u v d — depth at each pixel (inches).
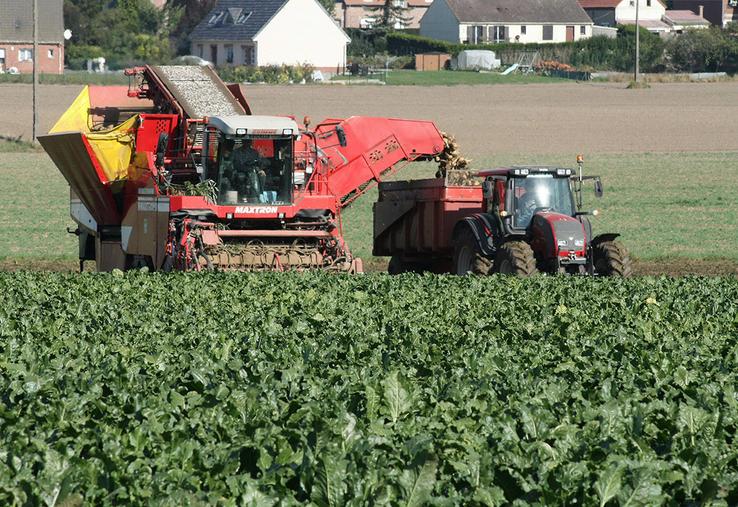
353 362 1491.1
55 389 1278.3
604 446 1048.8
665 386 1334.9
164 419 1135.6
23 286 2500.0
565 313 2038.6
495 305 2198.6
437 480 948.0
